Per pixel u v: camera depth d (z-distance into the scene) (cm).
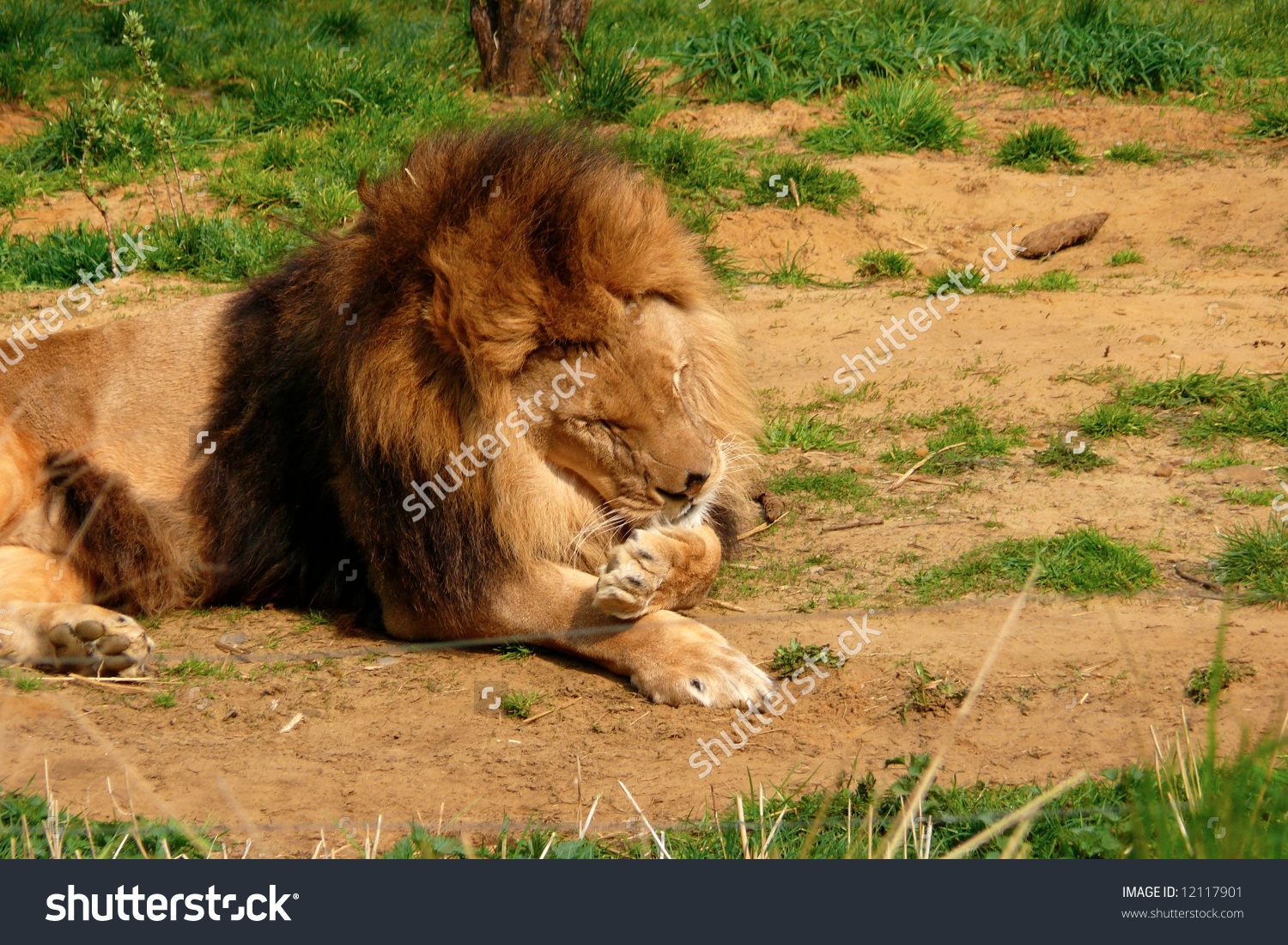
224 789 764
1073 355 1593
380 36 3447
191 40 3338
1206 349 1572
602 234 889
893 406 1476
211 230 2097
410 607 976
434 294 890
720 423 1027
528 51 2892
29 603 963
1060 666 877
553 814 730
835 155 2523
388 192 945
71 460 1057
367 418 923
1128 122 2702
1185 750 738
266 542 1052
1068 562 1026
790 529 1177
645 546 902
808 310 1881
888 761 766
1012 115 2762
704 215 2206
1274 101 2767
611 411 912
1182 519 1120
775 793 741
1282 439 1282
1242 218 2202
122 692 920
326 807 747
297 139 2536
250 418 1044
